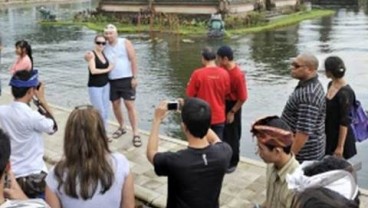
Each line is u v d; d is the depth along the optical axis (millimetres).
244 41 29141
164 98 14836
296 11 45000
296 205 1574
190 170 3145
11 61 22469
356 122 5047
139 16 38062
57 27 38062
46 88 16562
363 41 27266
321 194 1544
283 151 2826
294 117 4301
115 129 7938
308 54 4262
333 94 4871
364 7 50406
